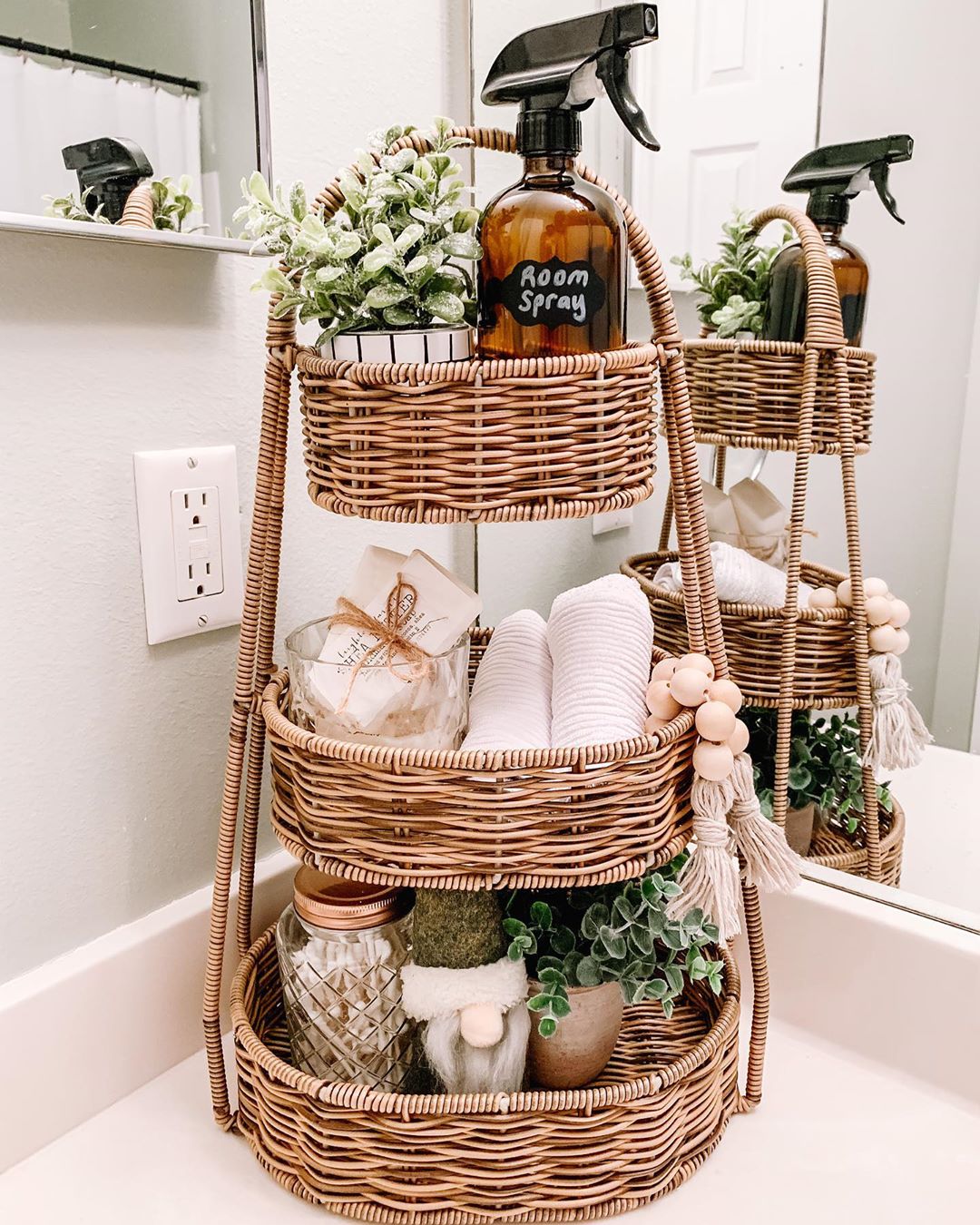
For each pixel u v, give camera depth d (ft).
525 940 2.01
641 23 1.64
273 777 2.05
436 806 1.76
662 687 1.95
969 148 2.38
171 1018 2.35
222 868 2.13
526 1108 1.84
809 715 2.76
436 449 1.69
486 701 2.20
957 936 2.34
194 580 2.31
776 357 2.78
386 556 2.05
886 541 2.64
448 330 1.75
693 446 1.98
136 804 2.29
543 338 1.79
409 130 2.04
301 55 2.42
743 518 2.89
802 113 2.69
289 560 2.56
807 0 2.64
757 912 2.20
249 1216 1.96
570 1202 1.90
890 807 2.63
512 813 1.74
